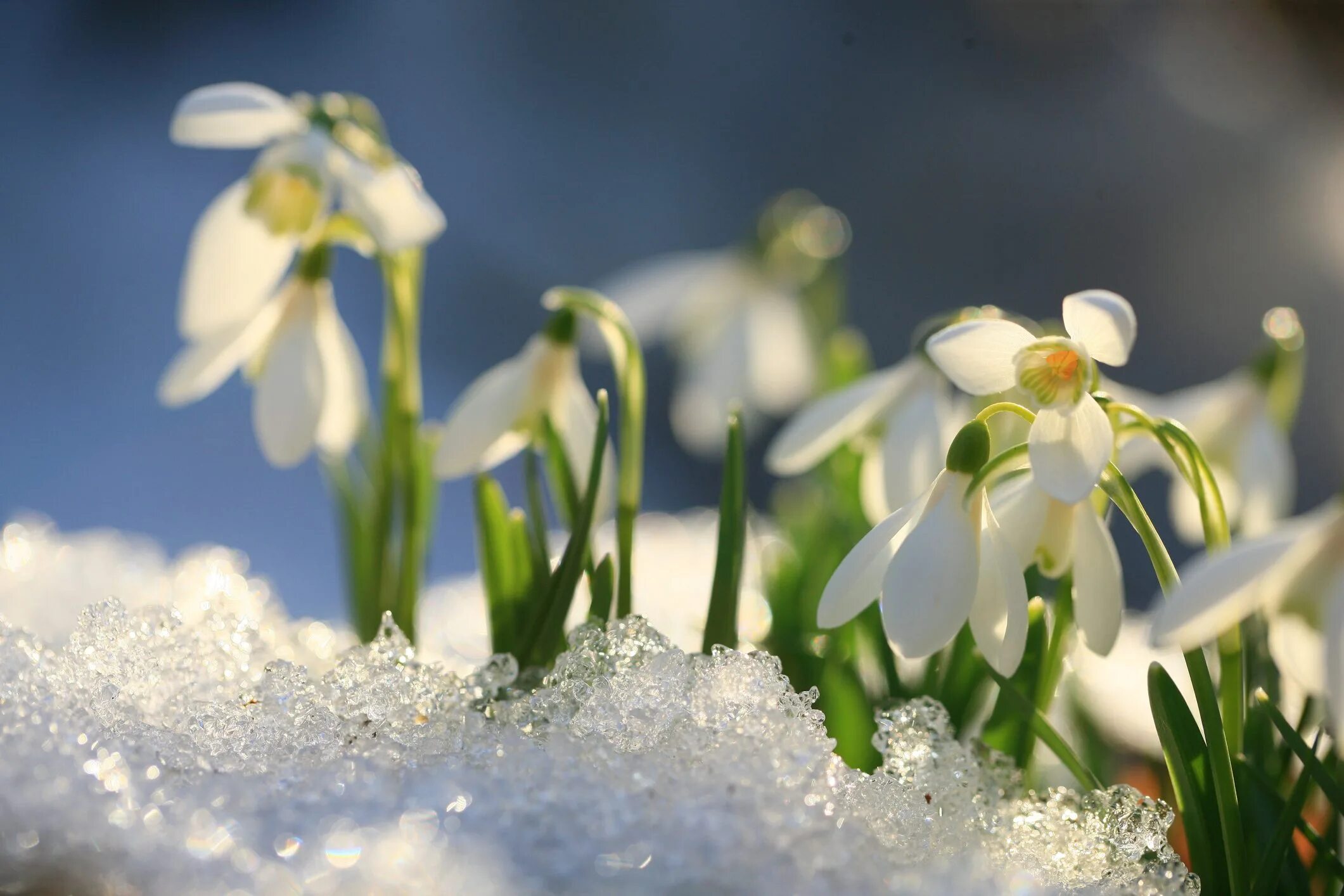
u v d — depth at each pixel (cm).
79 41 302
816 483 91
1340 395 216
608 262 271
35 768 71
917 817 71
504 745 72
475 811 71
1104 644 72
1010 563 72
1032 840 71
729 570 75
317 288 78
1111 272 254
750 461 220
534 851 71
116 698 72
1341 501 68
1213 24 308
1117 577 72
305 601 147
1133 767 81
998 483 74
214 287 78
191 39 308
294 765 71
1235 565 68
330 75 306
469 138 296
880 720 73
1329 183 263
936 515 71
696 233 275
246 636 73
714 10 332
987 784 73
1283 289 239
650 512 202
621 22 325
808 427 79
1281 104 289
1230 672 72
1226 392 82
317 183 76
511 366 78
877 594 72
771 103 308
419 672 73
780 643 80
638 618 73
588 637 73
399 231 76
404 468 80
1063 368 71
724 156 300
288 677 72
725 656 72
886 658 77
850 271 260
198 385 78
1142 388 226
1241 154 276
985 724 75
